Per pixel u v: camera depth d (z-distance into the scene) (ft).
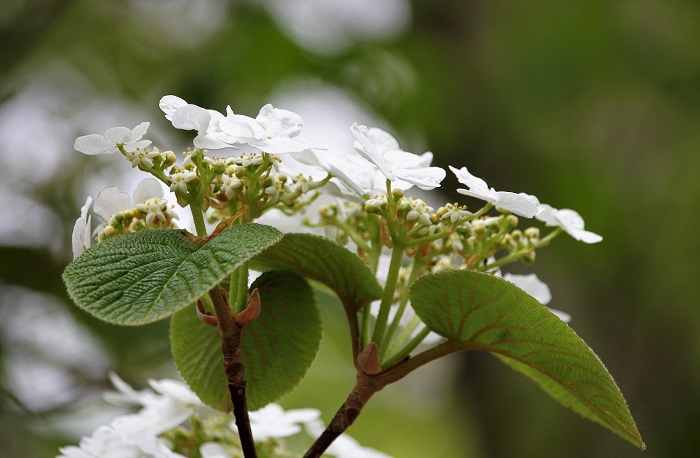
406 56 6.30
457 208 2.68
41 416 4.16
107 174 5.22
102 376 4.40
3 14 5.21
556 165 6.42
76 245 2.62
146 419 2.89
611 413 2.65
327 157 2.75
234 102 6.06
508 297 2.60
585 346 2.60
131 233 2.54
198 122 2.53
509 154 6.42
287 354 2.77
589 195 6.46
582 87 6.47
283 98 6.10
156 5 6.31
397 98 6.23
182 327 2.76
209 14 6.39
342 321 4.87
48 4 5.31
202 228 2.59
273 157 2.62
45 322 4.58
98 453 2.80
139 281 2.48
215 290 2.59
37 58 5.54
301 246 2.69
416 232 2.67
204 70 5.98
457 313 2.66
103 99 6.09
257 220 2.85
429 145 6.41
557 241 6.22
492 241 2.77
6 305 4.53
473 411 6.43
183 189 2.57
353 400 2.69
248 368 2.77
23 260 4.66
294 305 2.75
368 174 2.75
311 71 6.09
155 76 6.22
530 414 6.25
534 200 2.69
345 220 2.84
